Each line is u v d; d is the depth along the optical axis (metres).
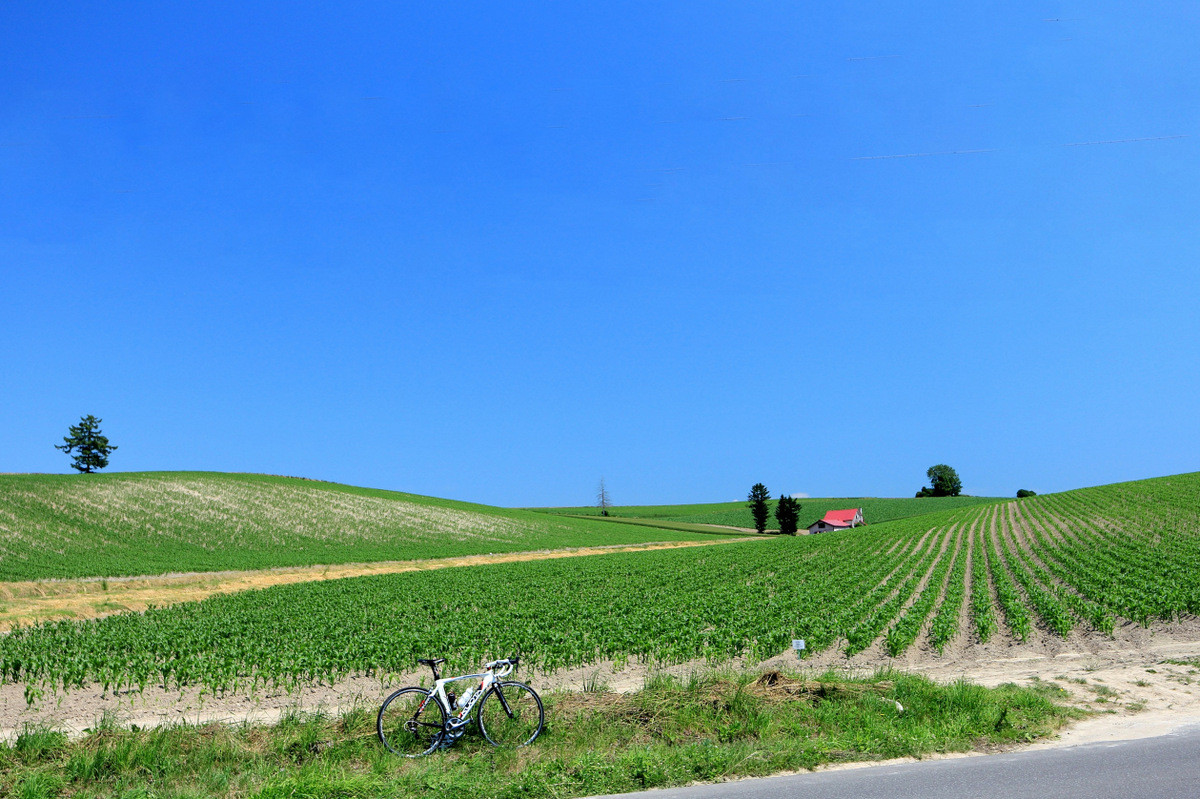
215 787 9.21
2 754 10.26
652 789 8.84
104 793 9.24
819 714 11.45
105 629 26.91
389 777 9.43
